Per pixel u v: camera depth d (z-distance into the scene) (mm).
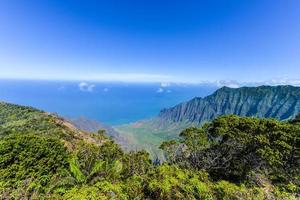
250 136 19656
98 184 14141
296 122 24047
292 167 19750
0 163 16578
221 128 21375
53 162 18641
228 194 13438
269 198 14188
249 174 20219
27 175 16656
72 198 12789
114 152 26938
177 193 13312
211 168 21984
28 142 18578
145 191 14477
